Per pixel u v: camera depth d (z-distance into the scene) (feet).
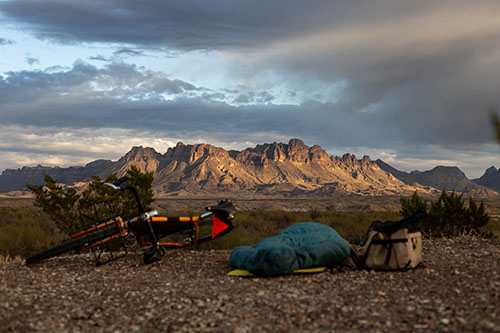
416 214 22.90
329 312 15.64
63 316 15.98
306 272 22.21
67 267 25.30
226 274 23.02
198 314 15.94
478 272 21.16
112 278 22.26
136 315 16.06
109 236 26.16
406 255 21.80
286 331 13.99
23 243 45.27
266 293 18.66
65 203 40.37
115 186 25.62
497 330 12.96
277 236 25.68
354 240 54.60
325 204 611.47
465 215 42.04
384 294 17.71
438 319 14.33
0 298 18.19
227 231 27.73
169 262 26.45
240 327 14.47
